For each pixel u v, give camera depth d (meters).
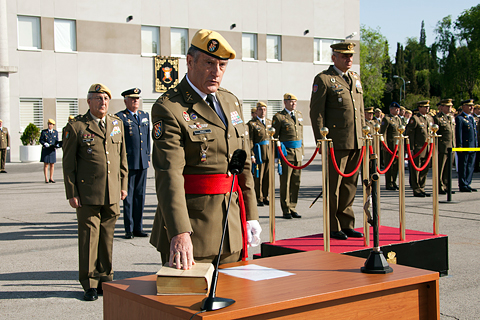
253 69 27.34
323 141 4.70
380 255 2.38
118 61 24.08
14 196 11.62
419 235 5.36
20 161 21.50
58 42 23.08
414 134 11.19
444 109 11.74
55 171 18.20
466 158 11.69
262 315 1.86
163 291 1.99
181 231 2.33
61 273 5.35
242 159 2.52
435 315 2.31
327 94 5.41
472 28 49.34
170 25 25.17
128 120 7.24
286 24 28.12
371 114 14.86
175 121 2.65
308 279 2.23
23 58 22.30
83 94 23.47
